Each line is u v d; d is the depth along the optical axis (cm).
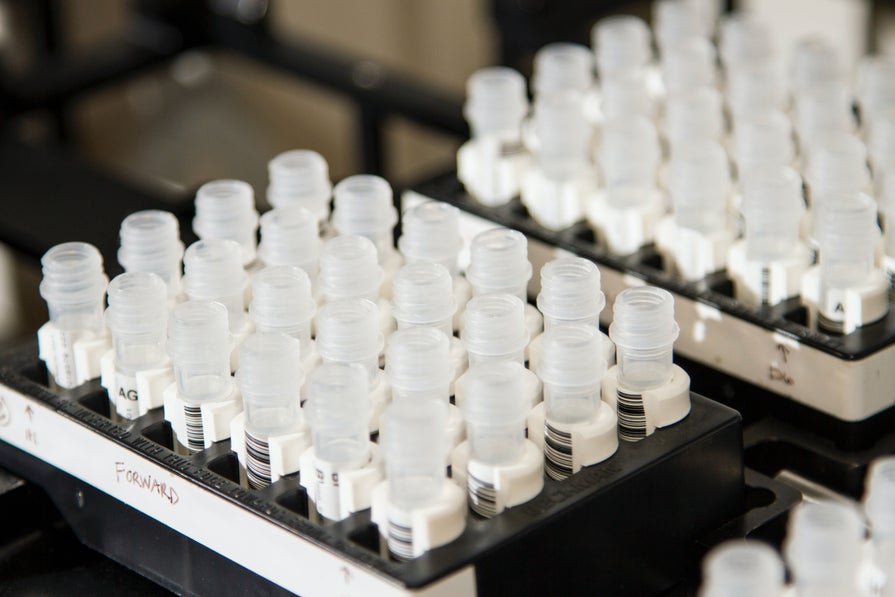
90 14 209
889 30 167
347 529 71
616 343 76
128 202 119
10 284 179
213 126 214
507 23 148
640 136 96
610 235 96
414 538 68
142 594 80
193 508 76
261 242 89
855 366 82
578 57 110
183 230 110
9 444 87
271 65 154
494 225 100
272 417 76
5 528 86
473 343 75
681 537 76
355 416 71
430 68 223
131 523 81
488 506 71
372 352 76
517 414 70
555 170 100
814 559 62
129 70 154
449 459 74
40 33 186
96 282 86
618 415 77
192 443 79
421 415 68
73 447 82
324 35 220
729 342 88
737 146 98
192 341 78
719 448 76
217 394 79
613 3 149
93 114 213
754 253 89
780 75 109
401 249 89
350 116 221
